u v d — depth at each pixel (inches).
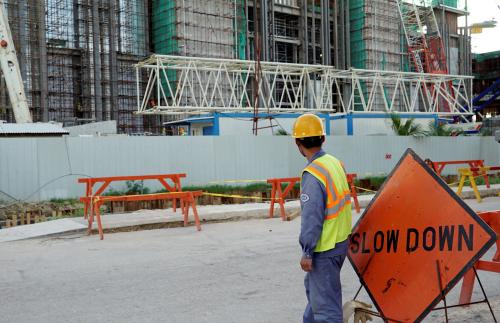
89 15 2306.8
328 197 163.3
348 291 273.0
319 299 163.3
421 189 177.8
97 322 230.7
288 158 956.6
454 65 3912.4
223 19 2687.0
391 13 3516.2
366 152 1072.8
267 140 936.3
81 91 2277.3
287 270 319.9
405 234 178.9
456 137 1181.1
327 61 3080.7
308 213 159.8
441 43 3467.0
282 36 2974.9
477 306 240.4
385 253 182.5
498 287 277.1
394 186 185.0
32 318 238.5
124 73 2415.1
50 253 389.4
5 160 730.8
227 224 525.7
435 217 173.0
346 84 3221.0
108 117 2304.4
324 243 162.9
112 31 2309.3
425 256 173.3
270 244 408.2
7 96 1925.4
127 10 2420.0
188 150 868.0
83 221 515.2
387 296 179.2
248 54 2790.4
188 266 335.6
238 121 1440.7
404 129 1398.9
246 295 267.4
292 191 892.6
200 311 242.7
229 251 383.2
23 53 2065.7
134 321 230.7
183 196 494.3
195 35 2581.2
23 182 741.3
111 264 345.7
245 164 917.2
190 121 1507.1
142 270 326.6
